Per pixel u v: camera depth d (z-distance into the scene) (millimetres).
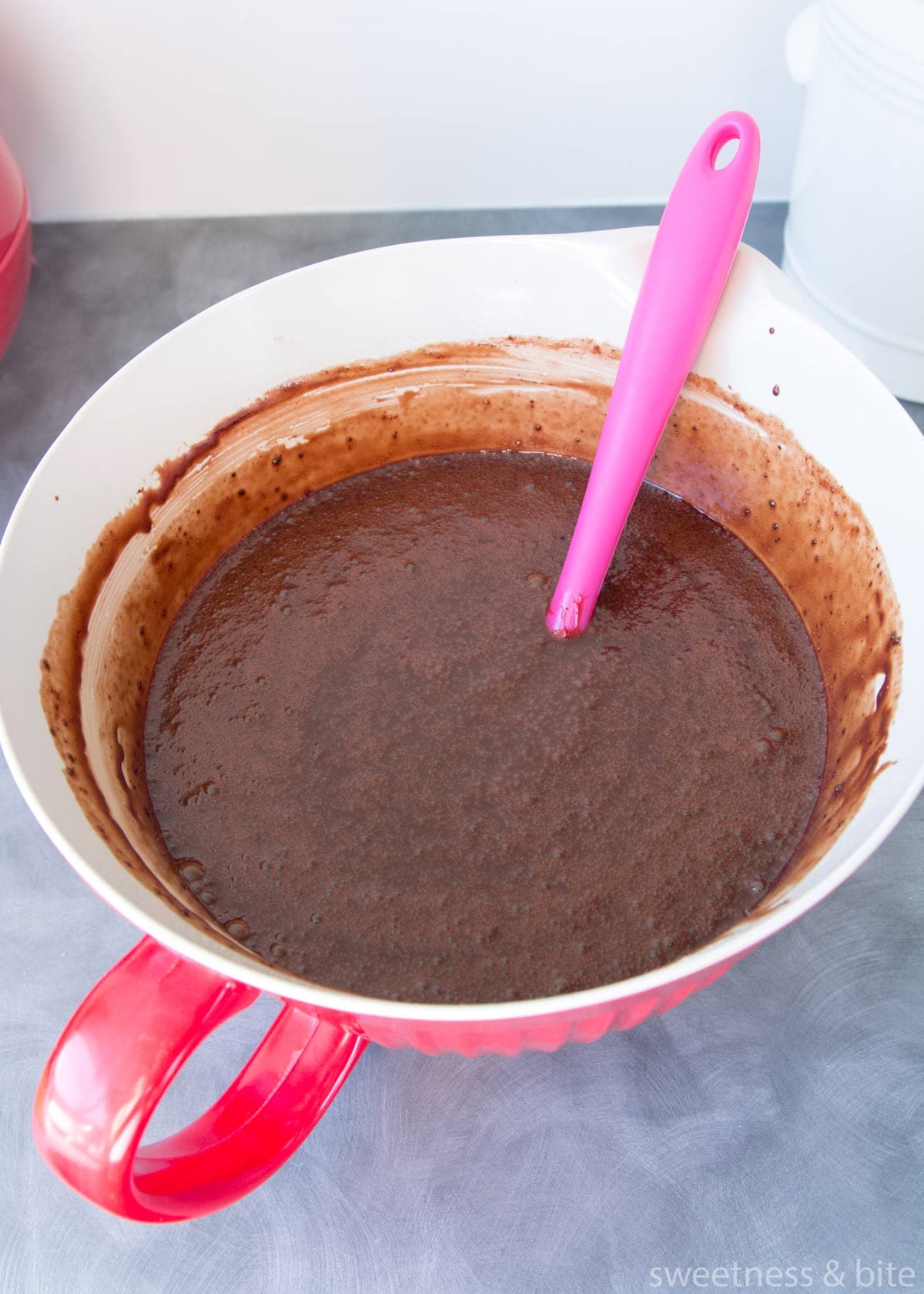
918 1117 509
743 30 727
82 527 489
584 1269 482
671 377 504
